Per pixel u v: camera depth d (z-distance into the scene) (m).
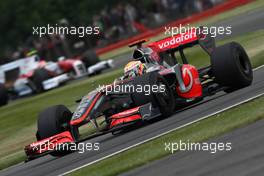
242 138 37.44
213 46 56.03
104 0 167.50
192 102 54.34
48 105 85.81
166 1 153.12
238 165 32.75
